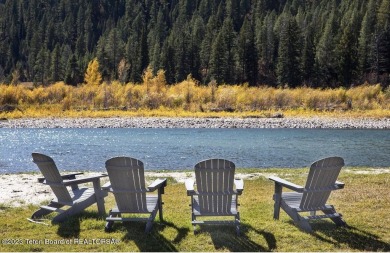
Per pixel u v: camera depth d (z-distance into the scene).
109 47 96.25
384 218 7.29
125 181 6.47
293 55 72.19
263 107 43.84
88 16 152.00
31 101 45.97
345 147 22.02
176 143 23.58
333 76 75.44
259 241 6.21
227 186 6.43
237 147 21.86
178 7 142.50
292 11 123.44
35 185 10.56
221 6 123.62
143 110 43.34
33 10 163.38
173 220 7.20
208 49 83.06
